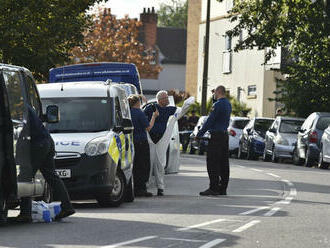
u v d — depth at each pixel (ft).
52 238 65.41
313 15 223.10
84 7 166.09
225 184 114.83
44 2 156.76
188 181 141.79
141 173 112.88
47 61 158.81
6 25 152.66
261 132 241.14
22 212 77.92
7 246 60.39
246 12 231.71
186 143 282.77
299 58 232.12
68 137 96.02
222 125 114.11
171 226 74.54
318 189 124.67
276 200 104.94
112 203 96.78
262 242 64.34
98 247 60.08
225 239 65.46
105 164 94.63
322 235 69.41
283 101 233.55
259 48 232.94
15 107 75.20
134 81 154.20
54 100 103.14
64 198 79.20
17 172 74.74
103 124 100.48
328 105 228.84
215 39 390.63
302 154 206.90
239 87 363.15
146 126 113.09
